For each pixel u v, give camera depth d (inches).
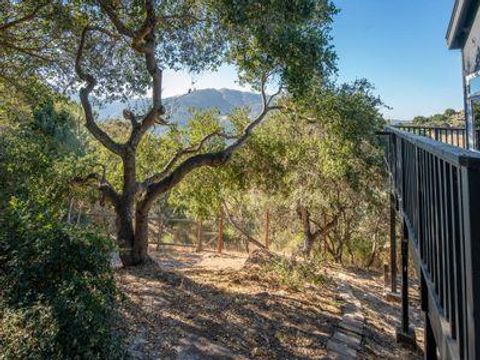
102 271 117.4
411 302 340.2
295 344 184.2
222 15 217.9
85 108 251.0
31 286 109.1
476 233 53.0
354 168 359.3
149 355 141.0
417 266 134.1
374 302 315.3
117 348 108.1
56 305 100.9
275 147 390.0
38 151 234.4
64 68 289.7
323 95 292.4
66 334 97.8
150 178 289.0
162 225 634.8
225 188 417.4
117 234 264.8
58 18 229.9
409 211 153.2
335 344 193.2
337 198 414.0
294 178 404.8
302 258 406.9
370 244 535.5
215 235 702.5
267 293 245.0
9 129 294.5
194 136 371.9
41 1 224.2
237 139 310.0
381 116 334.6
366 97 324.5
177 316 182.9
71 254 114.7
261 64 234.2
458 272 65.5
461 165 54.0
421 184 116.7
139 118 287.4
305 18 216.2
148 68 252.2
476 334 53.3
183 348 153.6
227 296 227.6
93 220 395.2
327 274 356.2
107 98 290.8
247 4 197.3
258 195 461.1
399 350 217.8
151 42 243.0
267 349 173.0
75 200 324.2
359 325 231.1
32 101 314.5
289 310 224.5
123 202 265.3
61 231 118.9
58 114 391.5
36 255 113.3
